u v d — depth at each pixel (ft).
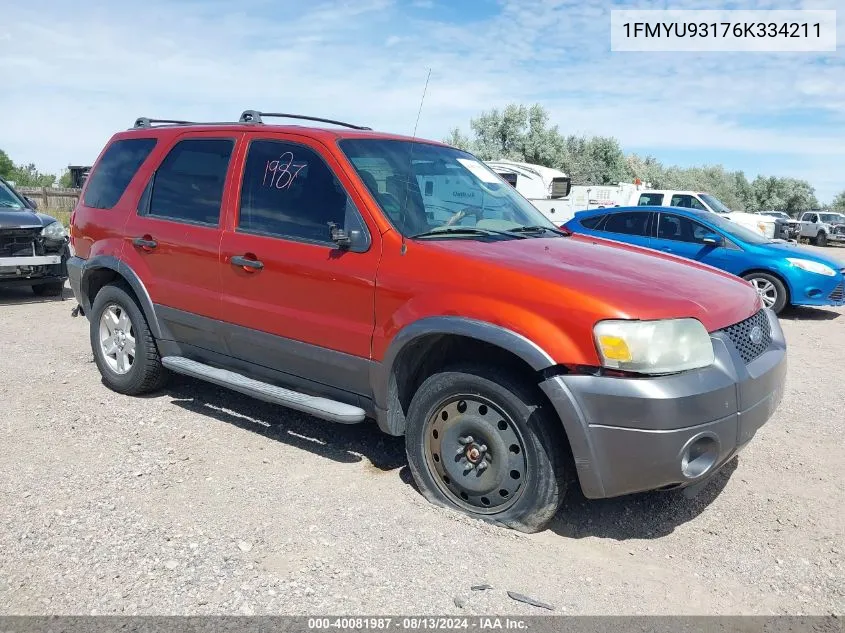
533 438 10.80
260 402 17.19
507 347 10.56
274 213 13.87
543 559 10.59
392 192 12.99
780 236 57.00
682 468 10.31
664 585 10.10
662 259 13.41
